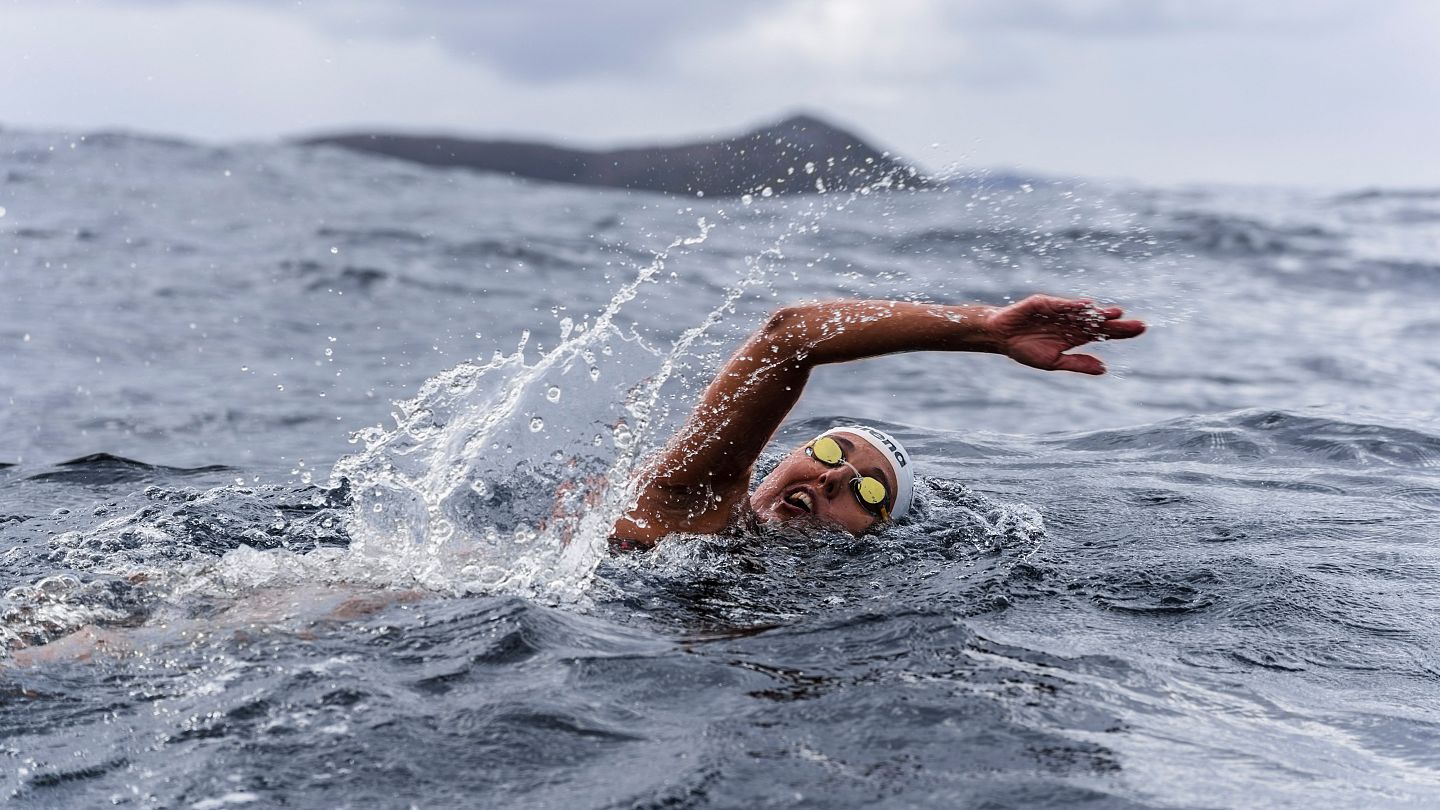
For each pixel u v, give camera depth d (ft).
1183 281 50.31
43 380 27.68
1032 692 8.45
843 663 8.87
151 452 21.88
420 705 7.85
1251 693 8.95
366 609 9.75
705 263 47.44
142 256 45.37
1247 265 55.16
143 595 10.11
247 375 28.96
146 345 31.78
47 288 38.50
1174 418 22.90
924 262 42.16
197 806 6.61
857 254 45.57
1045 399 30.60
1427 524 14.90
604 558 11.80
